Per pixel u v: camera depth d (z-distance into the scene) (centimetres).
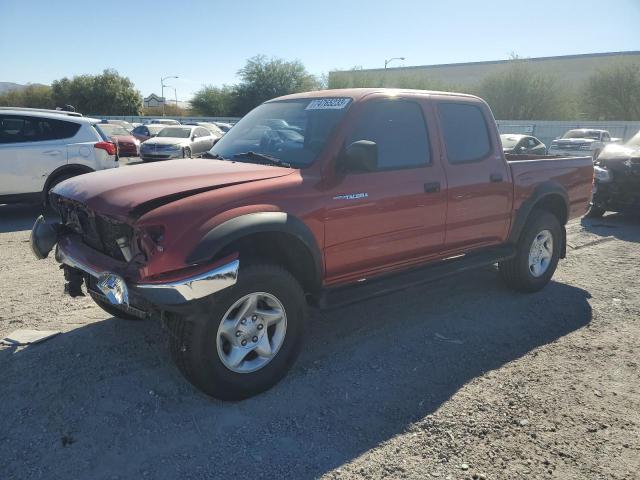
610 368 380
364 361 384
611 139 2561
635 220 976
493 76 4712
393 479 262
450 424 307
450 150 446
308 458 276
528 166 518
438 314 478
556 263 554
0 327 425
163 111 6128
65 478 258
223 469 267
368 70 7181
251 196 324
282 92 5366
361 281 392
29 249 681
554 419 315
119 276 300
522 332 441
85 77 6178
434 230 432
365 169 351
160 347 394
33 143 859
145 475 261
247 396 328
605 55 5800
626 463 277
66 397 325
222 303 305
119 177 358
